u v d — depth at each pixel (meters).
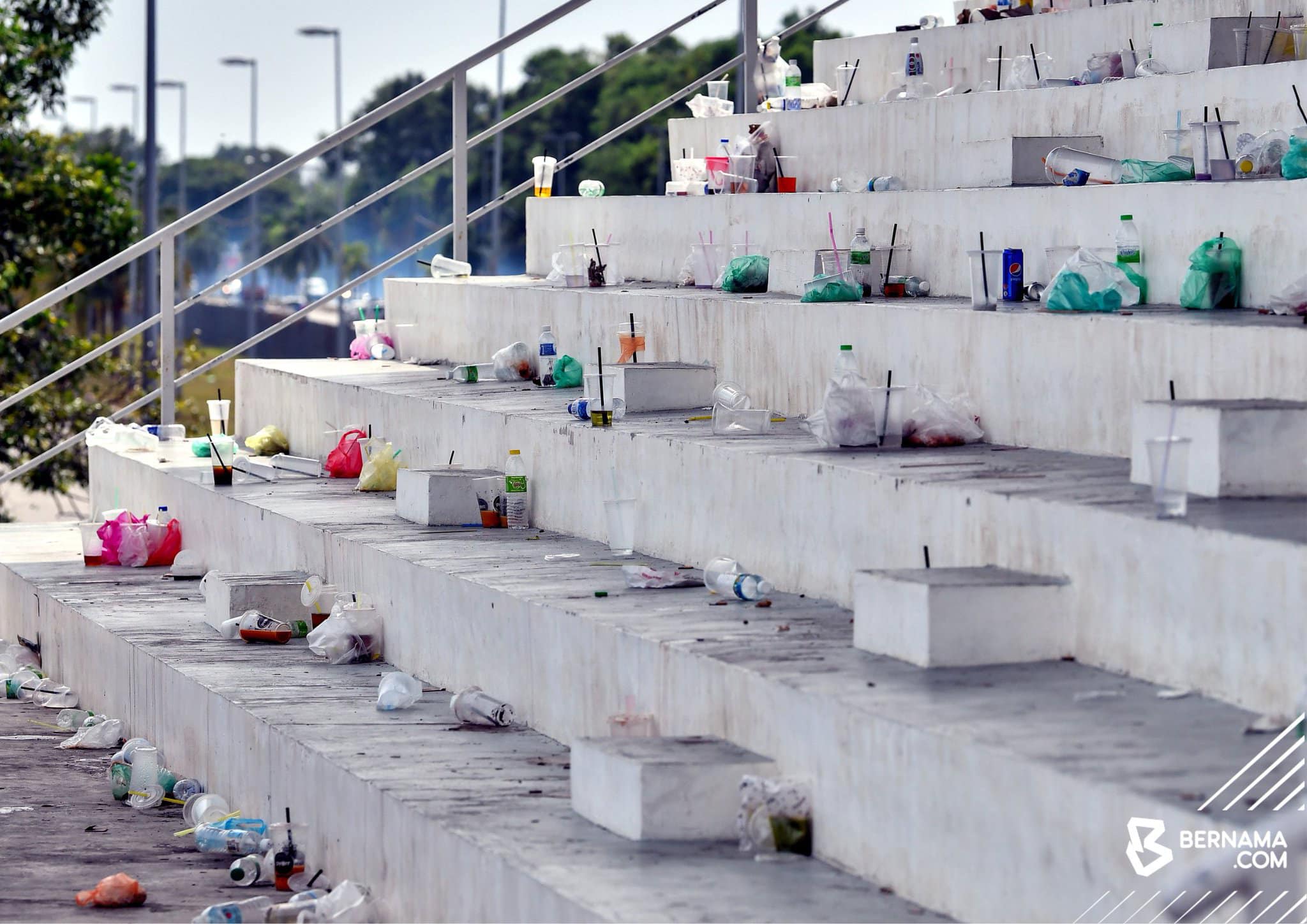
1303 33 16.59
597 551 15.03
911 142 18.86
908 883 9.05
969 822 8.62
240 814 13.99
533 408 17.45
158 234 24.55
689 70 117.50
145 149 47.97
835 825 9.64
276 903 11.84
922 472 11.89
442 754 12.38
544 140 113.12
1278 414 10.49
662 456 14.41
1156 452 9.92
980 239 15.52
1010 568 10.80
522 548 15.37
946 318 13.91
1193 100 15.93
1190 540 9.42
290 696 14.32
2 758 16.30
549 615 12.68
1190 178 14.92
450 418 18.20
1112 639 10.07
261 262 24.95
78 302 77.00
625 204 21.58
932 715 9.20
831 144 20.00
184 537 20.98
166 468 21.86
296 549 17.36
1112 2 20.66
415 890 10.94
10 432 38.56
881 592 10.73
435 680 14.62
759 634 11.50
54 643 19.14
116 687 17.06
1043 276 15.12
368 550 15.70
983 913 8.55
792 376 15.78
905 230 16.81
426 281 23.50
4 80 40.28
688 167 21.77
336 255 123.69
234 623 16.70
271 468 20.66
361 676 15.04
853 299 15.93
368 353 24.61
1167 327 11.91
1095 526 10.13
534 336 20.45
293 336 93.44
